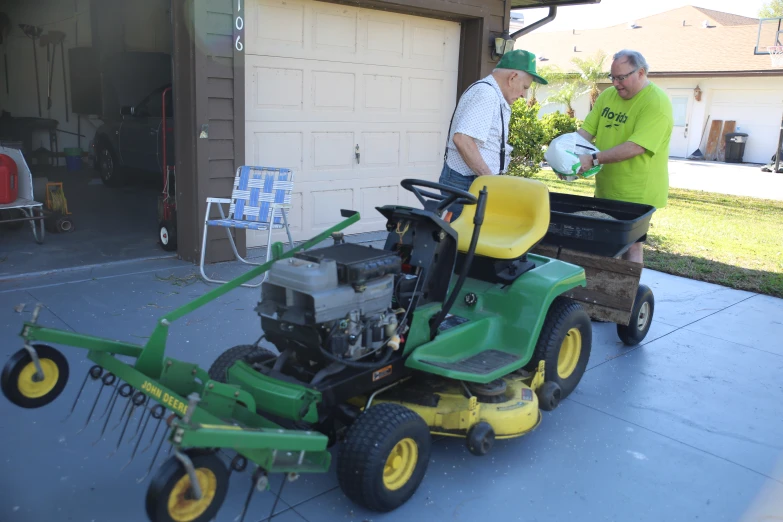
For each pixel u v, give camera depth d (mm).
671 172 21625
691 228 10688
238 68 6223
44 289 5480
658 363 4918
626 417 4043
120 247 6898
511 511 3033
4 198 6574
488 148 4738
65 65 12945
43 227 6906
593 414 4059
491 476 3309
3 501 2816
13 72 12852
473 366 3369
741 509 3164
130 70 10156
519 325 3691
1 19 12383
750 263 8133
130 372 2779
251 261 6637
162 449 3252
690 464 3545
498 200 4059
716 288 7012
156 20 11047
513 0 9945
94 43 12180
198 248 6371
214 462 2391
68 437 3318
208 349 4496
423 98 8359
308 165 7375
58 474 3027
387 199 8297
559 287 3828
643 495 3234
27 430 3357
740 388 4535
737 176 20609
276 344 3205
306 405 2814
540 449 3605
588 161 5199
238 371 3027
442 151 8789
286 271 2797
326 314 2744
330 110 7410
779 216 12461
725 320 5957
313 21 7016
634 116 5348
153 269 6199
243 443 2334
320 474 3221
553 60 35406
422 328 3312
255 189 5992
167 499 2260
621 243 4629
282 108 6984
